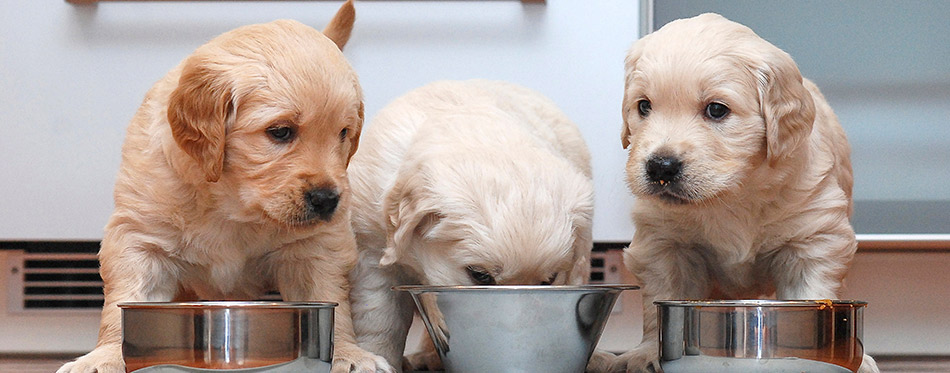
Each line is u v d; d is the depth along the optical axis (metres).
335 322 2.17
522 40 3.14
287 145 1.96
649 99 2.17
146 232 2.11
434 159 2.11
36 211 3.17
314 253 2.19
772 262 2.36
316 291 2.19
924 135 3.14
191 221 2.10
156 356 1.81
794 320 1.88
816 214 2.24
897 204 3.13
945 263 3.13
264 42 1.98
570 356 1.95
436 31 3.13
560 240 1.98
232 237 2.14
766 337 1.87
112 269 2.10
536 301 1.91
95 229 3.17
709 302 1.92
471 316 1.93
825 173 2.25
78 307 3.18
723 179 2.06
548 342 1.92
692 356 1.94
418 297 2.01
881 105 3.15
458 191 2.02
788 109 2.13
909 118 3.14
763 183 2.19
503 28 3.14
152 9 3.12
